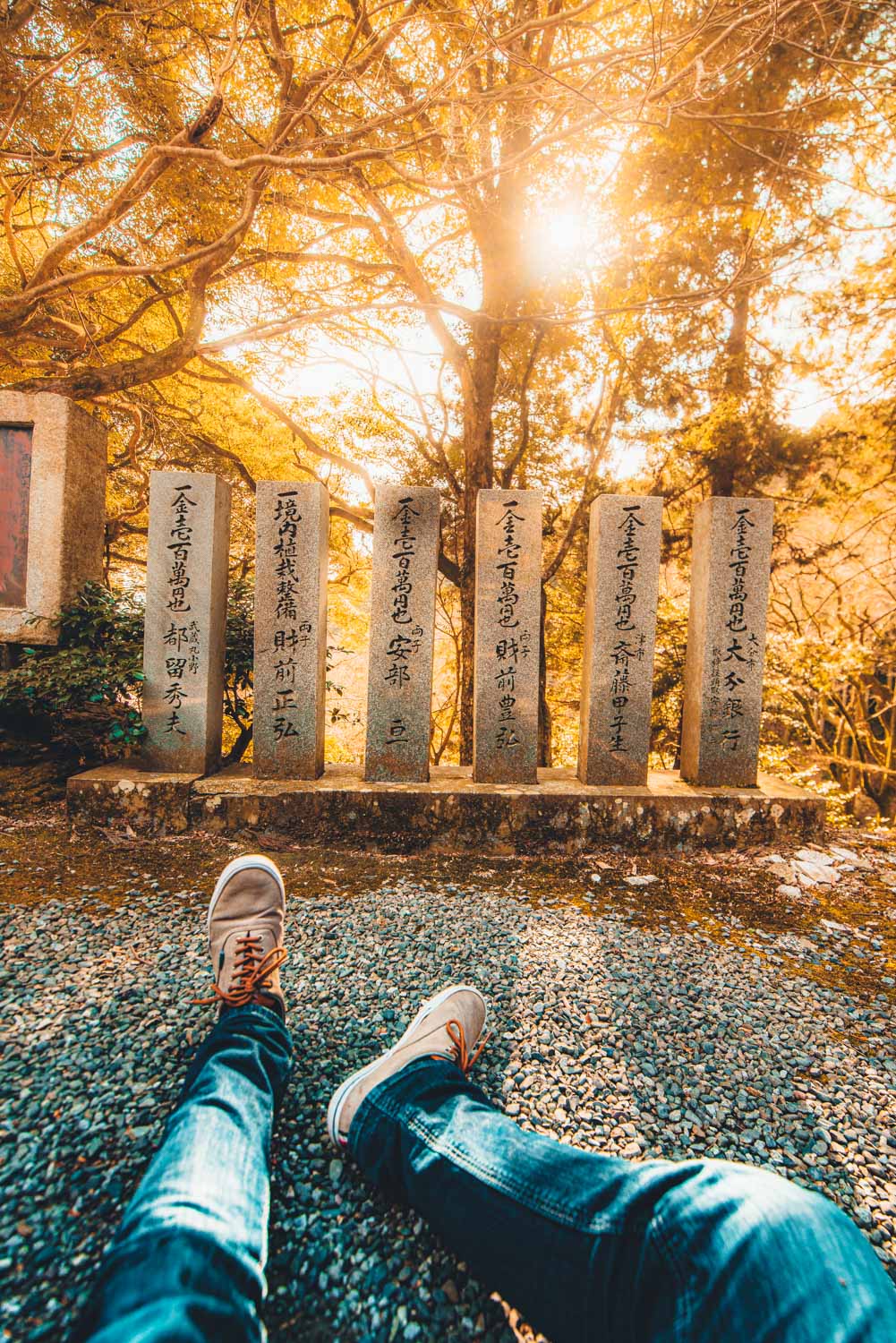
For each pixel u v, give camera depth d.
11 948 1.98
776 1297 0.72
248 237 6.26
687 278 6.50
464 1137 1.04
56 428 3.65
